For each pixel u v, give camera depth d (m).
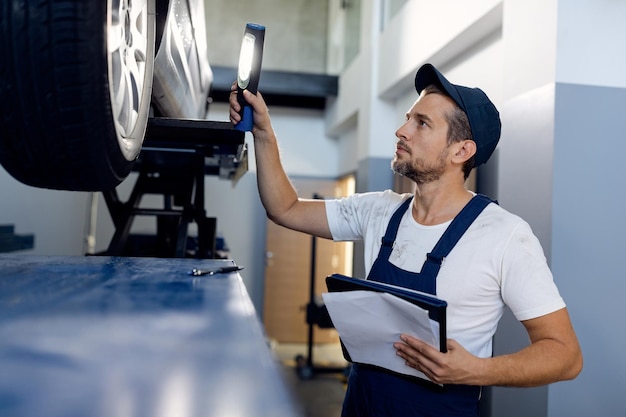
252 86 1.31
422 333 1.02
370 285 1.07
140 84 1.29
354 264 5.59
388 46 4.95
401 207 1.37
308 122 7.07
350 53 6.20
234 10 6.73
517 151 2.58
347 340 1.19
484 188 3.49
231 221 6.87
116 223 1.98
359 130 5.66
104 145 0.96
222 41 6.66
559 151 2.29
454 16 3.54
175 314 0.63
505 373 1.05
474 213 1.22
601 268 2.32
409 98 4.86
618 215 2.34
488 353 1.22
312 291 5.34
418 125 1.29
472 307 1.18
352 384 1.28
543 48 2.39
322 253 7.10
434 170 1.27
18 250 3.44
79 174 1.00
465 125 1.25
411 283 1.20
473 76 3.70
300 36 6.91
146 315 0.62
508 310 2.52
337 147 7.10
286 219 1.53
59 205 4.46
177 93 1.90
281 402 0.36
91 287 0.79
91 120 0.91
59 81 0.87
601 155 2.33
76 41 0.85
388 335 1.10
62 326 0.56
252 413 0.34
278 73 6.18
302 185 7.03
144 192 2.18
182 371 0.43
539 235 2.37
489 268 1.16
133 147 1.15
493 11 3.04
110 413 0.34
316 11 6.95
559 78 2.30
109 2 0.91
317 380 5.32
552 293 1.14
